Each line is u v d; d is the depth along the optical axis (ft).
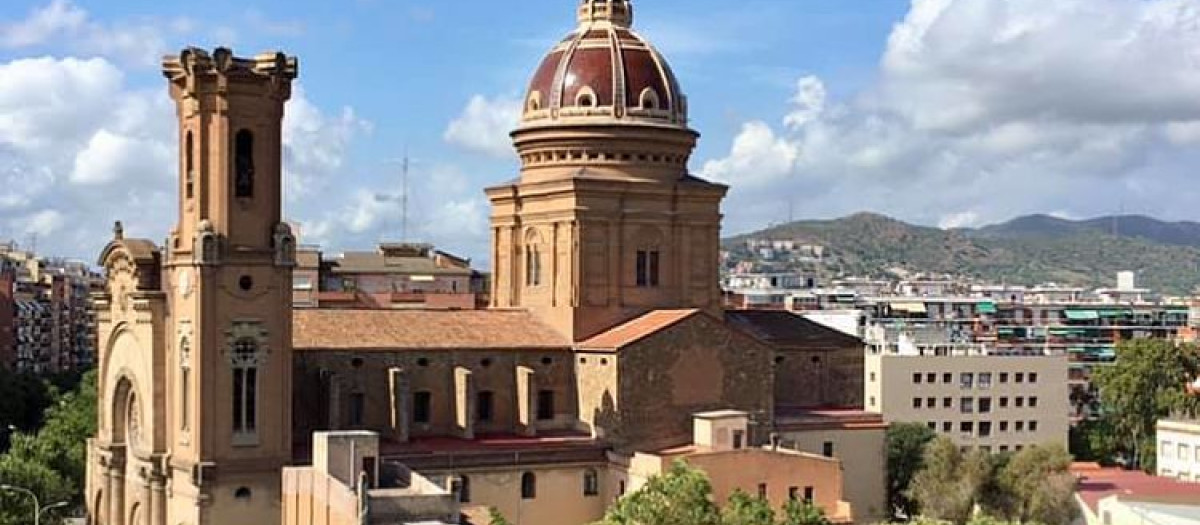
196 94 291.38
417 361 332.80
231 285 289.74
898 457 417.69
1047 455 386.93
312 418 319.06
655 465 312.91
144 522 305.94
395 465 286.66
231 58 290.76
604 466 335.88
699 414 340.80
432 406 335.06
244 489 289.74
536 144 374.63
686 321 344.90
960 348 653.71
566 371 352.28
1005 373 574.15
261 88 294.87
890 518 400.47
